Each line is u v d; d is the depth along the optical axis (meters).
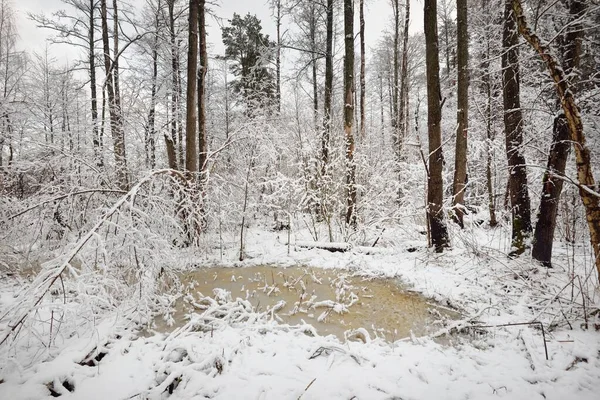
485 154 9.42
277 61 12.55
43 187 5.13
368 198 7.75
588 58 5.97
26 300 2.92
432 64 6.01
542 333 3.28
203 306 4.28
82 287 3.17
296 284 5.20
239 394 2.53
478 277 4.87
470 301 4.21
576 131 3.17
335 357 3.02
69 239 4.71
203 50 7.71
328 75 10.57
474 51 10.07
